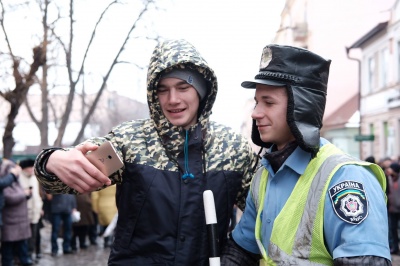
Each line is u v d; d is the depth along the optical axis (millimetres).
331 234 1858
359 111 24859
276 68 1986
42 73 17141
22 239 7859
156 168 2344
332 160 1945
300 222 1931
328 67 2029
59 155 2094
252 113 2078
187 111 2357
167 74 2354
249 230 2238
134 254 2338
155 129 2404
